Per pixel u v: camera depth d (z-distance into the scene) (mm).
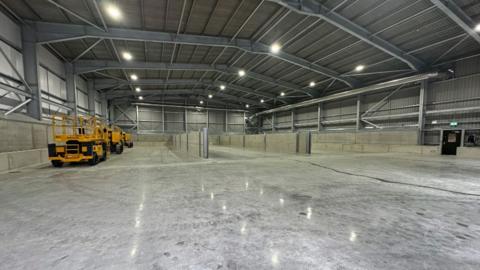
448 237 2189
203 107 26297
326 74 12961
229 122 28219
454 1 6504
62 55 10727
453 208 3076
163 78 16219
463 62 10516
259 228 2365
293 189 4117
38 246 1971
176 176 5410
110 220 2588
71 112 11406
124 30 8367
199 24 8312
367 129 15172
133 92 19000
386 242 2068
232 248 1938
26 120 7129
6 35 7211
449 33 8477
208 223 2500
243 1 6934
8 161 6250
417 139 12047
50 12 7352
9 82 7348
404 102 13086
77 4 6855
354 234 2234
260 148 16484
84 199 3451
